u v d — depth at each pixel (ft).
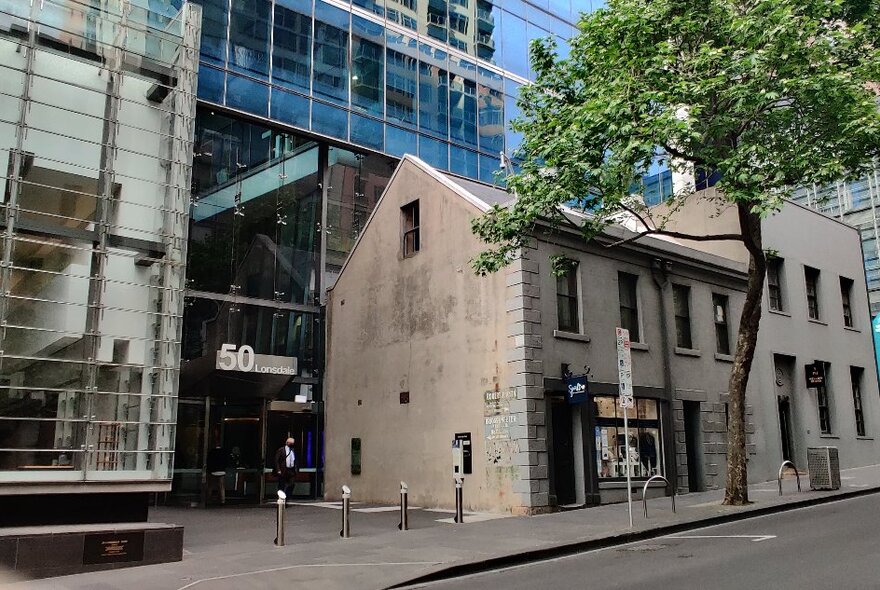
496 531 45.11
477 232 54.95
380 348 70.64
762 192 45.09
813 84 43.83
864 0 49.44
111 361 39.37
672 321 69.72
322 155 82.12
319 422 77.00
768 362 79.71
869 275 157.89
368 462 69.62
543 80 55.57
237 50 74.49
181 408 69.26
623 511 52.65
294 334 77.46
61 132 39.65
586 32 52.80
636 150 46.06
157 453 39.55
